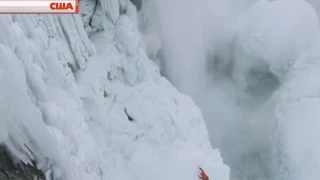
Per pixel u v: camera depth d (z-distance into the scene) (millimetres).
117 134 14602
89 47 14562
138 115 15289
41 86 8812
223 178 15367
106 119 14109
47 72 10672
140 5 19125
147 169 14320
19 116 6824
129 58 15930
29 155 7246
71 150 9719
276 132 19703
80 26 13758
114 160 13898
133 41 15734
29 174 7250
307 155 17500
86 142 10977
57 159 7980
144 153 14656
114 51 15656
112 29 15898
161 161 14812
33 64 9242
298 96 20047
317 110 18656
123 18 15938
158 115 15656
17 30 8609
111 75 15445
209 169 15250
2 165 6602
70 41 13109
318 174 16766
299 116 18984
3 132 6484
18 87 6844
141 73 16078
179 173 14703
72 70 13805
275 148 19484
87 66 14359
